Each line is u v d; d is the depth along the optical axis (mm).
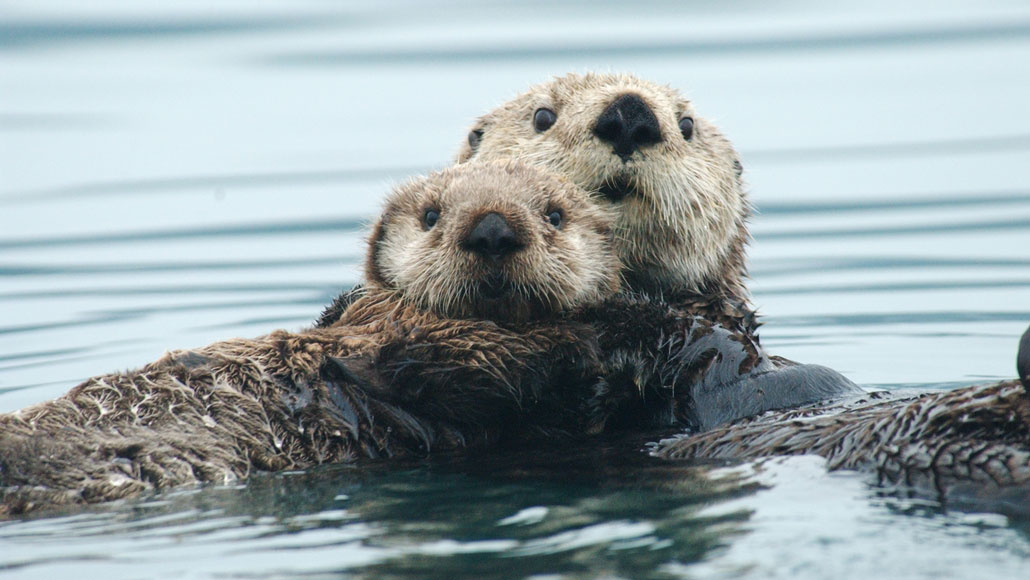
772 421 12578
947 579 8375
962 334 19891
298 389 12547
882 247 26062
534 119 15828
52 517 10688
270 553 9602
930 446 10664
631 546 9461
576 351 13180
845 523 9633
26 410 11719
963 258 24844
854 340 19922
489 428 13211
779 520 9789
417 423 12898
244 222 28781
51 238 27422
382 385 12672
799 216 29219
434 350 12750
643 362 13609
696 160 15391
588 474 11742
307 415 12453
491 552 9461
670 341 13758
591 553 9344
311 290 23312
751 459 11812
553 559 9250
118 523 10461
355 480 11727
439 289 13406
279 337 12992
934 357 18625
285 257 25875
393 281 14453
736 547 9227
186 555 9578
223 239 27328
